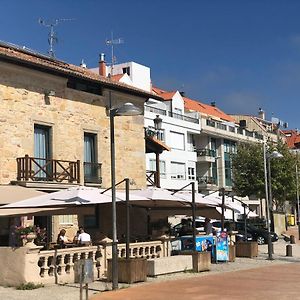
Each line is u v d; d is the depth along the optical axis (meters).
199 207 24.78
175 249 20.41
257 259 23.39
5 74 21.19
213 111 76.00
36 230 16.27
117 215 26.06
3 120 20.97
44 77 22.70
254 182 47.56
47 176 22.09
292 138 98.69
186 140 55.88
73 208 18.50
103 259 16.42
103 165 25.33
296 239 41.44
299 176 50.78
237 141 65.94
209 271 18.34
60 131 23.36
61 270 14.98
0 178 20.61
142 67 63.25
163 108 54.91
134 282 14.98
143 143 28.11
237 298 12.34
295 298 12.27
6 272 14.20
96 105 25.33
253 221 43.53
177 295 12.83
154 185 29.59
